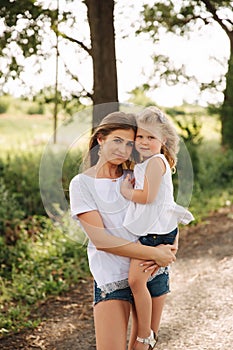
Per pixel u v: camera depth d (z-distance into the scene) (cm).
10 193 819
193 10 829
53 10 711
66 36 740
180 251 708
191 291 550
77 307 543
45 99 791
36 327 497
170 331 456
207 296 528
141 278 301
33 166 886
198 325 460
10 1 680
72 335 478
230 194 987
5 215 718
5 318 512
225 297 516
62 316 523
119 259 305
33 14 701
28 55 729
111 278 302
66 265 644
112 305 301
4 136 1112
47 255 666
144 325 309
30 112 1240
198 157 1033
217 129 1120
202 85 920
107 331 298
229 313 475
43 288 583
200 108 1034
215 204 907
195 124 1012
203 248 703
